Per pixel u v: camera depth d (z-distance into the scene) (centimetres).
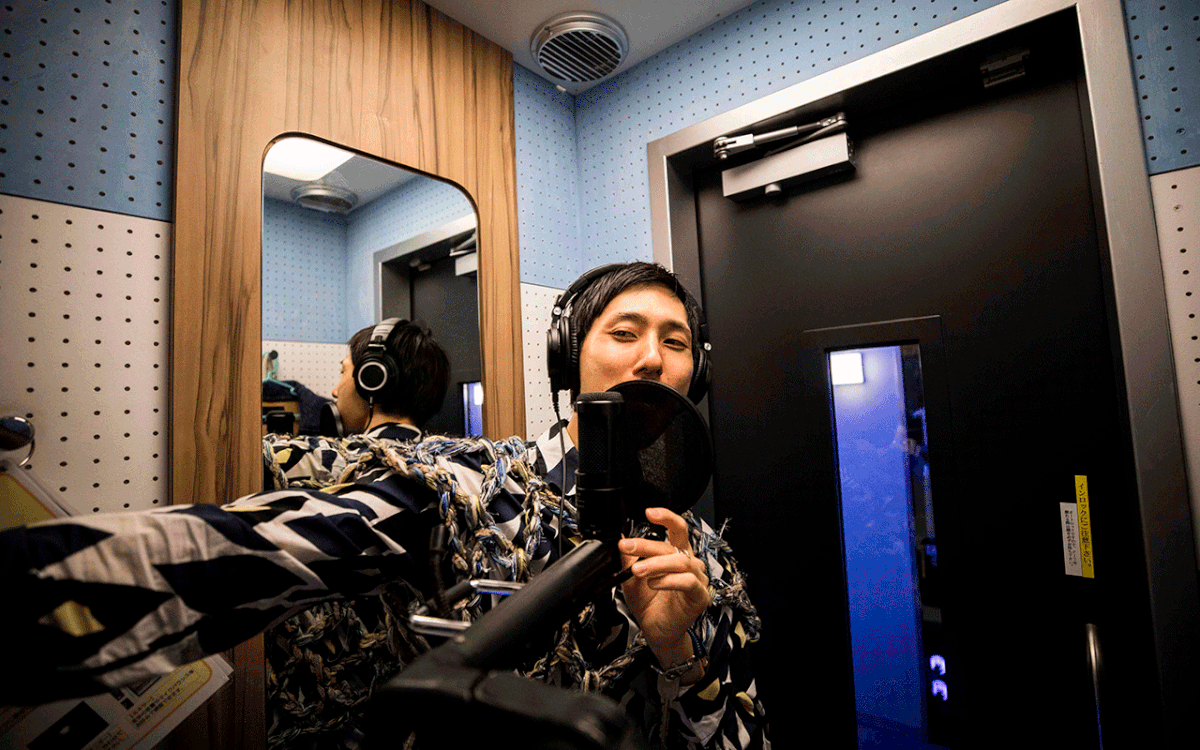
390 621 55
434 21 134
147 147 88
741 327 155
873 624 134
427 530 56
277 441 101
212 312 91
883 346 136
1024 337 118
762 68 139
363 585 47
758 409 151
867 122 138
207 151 93
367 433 108
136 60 88
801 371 145
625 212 163
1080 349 112
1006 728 117
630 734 17
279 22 104
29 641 28
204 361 90
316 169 112
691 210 162
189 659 34
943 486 126
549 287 161
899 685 129
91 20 84
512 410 144
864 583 135
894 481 133
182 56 91
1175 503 92
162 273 89
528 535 63
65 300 80
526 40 149
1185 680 89
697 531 79
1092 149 110
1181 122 94
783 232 149
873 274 136
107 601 30
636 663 63
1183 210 94
